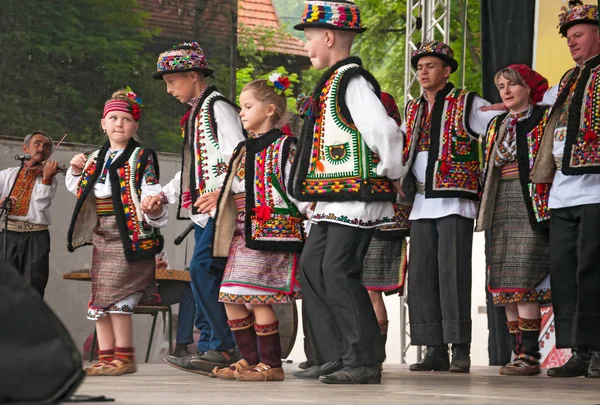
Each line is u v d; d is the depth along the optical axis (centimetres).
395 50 1886
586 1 712
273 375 408
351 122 362
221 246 414
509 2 746
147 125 959
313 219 371
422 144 580
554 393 341
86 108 943
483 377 497
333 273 356
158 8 984
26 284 155
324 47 379
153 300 534
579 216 479
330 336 381
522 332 545
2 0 907
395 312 910
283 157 405
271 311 411
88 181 522
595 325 471
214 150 505
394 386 357
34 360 146
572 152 475
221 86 1000
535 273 538
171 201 524
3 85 904
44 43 927
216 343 501
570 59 709
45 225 792
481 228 547
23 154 823
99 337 526
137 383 395
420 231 580
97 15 955
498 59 753
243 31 2173
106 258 517
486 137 556
